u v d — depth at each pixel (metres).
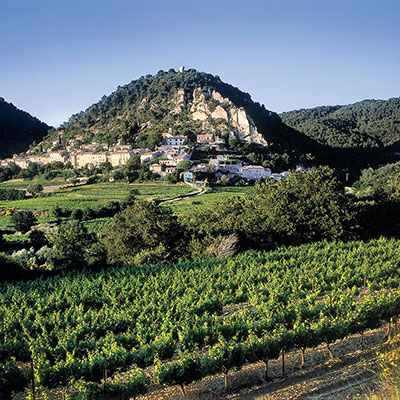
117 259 46.00
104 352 20.19
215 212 59.19
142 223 47.16
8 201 128.38
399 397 13.78
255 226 48.91
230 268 36.81
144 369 21.36
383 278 32.28
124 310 28.80
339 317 21.94
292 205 51.91
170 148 176.88
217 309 28.66
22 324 25.33
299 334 19.97
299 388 18.22
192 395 18.47
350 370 19.41
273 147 193.38
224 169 153.75
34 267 50.38
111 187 139.50
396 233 60.12
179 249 46.41
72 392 19.14
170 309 27.39
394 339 16.14
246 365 21.12
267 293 30.69
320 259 39.50
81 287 34.03
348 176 169.00
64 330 25.59
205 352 22.95
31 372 18.72
